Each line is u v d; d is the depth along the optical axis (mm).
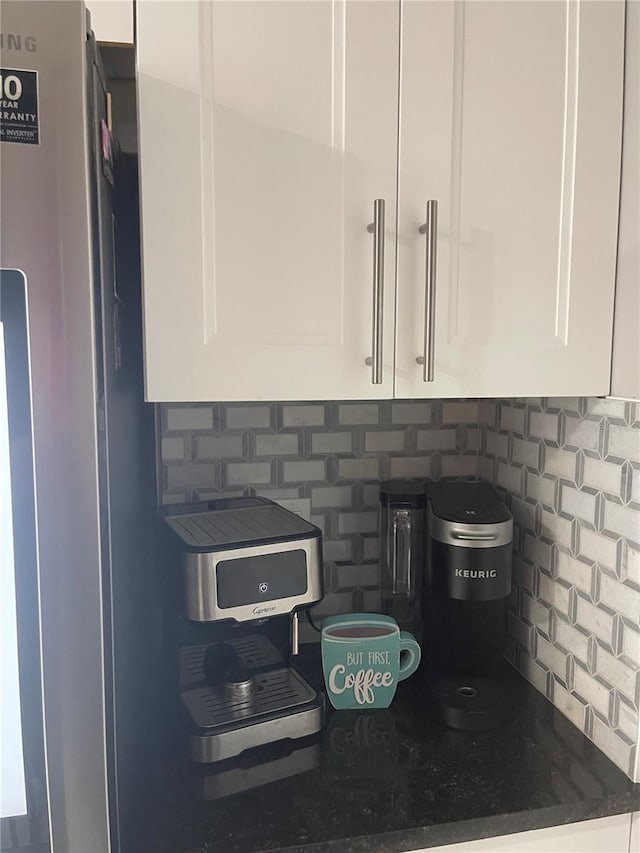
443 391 1017
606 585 1055
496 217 1011
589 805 980
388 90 953
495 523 1151
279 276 944
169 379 923
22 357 701
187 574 1023
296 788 1000
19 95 676
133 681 1034
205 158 908
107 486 772
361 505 1422
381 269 952
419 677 1315
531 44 998
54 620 735
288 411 1361
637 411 982
